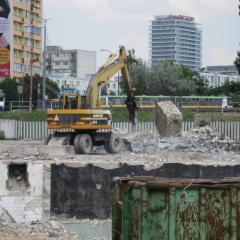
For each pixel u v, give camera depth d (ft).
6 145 289.33
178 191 100.99
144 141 307.78
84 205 220.23
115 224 105.29
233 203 101.30
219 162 253.24
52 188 218.79
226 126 415.03
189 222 100.99
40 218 215.92
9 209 214.48
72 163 221.25
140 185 100.73
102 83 308.60
